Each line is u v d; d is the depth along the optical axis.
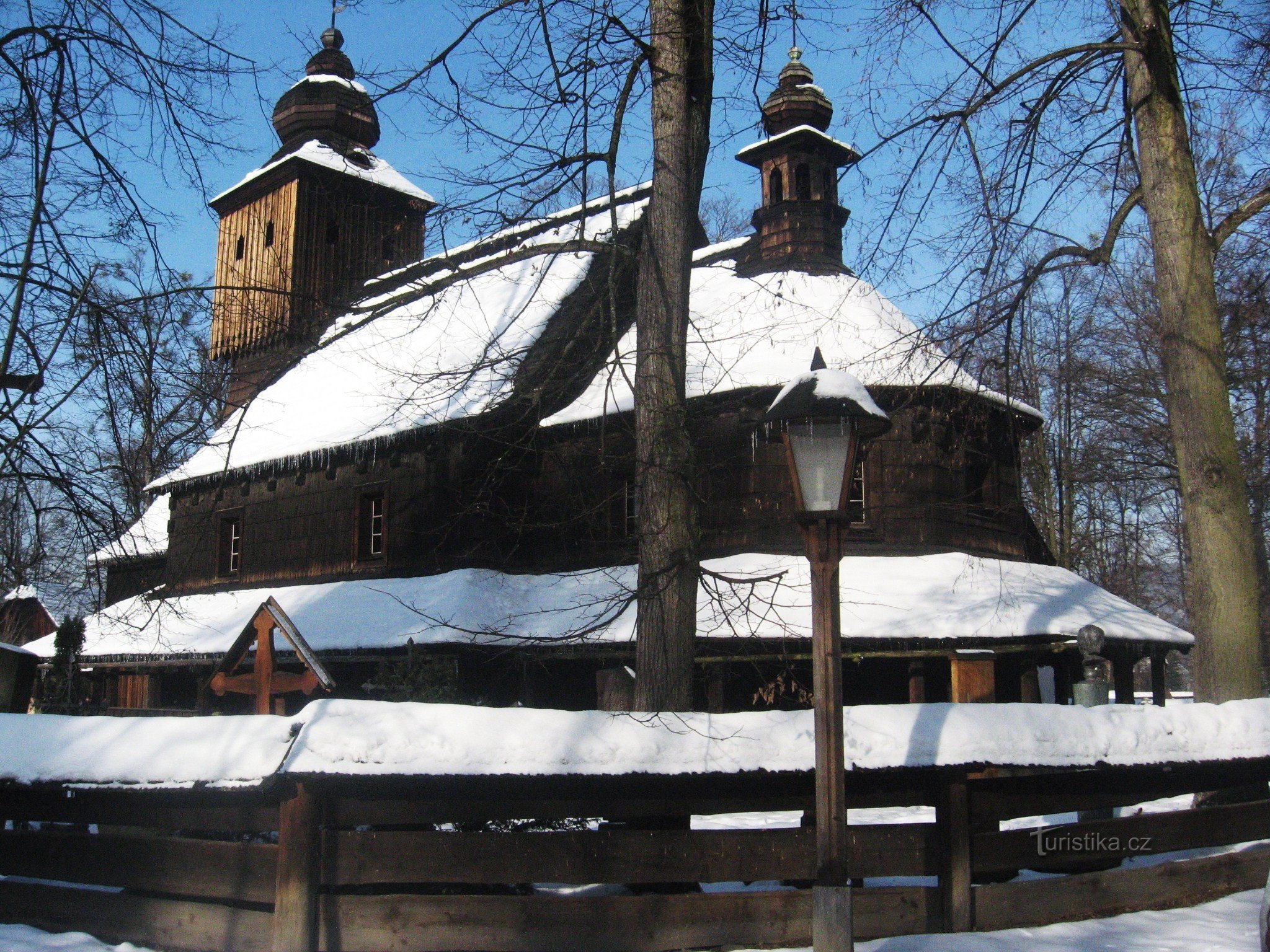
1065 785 7.86
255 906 6.92
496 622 18.00
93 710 19.52
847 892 5.57
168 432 15.14
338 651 19.33
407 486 21.95
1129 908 7.93
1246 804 8.80
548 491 20.81
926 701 18.78
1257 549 31.08
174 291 10.84
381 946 6.31
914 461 19.16
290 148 31.33
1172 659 56.50
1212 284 11.63
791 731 7.04
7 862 7.50
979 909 7.31
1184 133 11.80
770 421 6.05
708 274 24.34
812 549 5.90
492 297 24.92
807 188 23.34
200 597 25.44
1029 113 12.43
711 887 8.73
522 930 6.47
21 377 10.60
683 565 8.88
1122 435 32.41
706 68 10.30
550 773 6.46
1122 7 11.81
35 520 13.07
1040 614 17.25
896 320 20.97
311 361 27.95
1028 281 12.52
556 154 9.89
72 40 10.75
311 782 6.25
